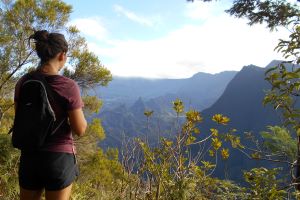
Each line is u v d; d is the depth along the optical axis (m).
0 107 10.62
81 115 2.32
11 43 11.16
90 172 11.27
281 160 2.91
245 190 3.09
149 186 4.07
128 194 4.31
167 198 3.71
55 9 11.74
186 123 4.00
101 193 4.66
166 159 3.99
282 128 2.86
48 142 2.23
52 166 2.23
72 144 2.34
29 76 2.30
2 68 11.17
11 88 11.77
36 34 2.34
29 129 2.19
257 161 3.15
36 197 2.34
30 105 2.24
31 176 2.27
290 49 2.70
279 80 2.66
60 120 2.27
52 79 2.28
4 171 4.57
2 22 11.20
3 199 4.42
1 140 4.66
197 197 3.65
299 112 2.67
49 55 2.32
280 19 7.11
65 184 2.28
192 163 3.89
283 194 2.73
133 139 4.25
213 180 3.61
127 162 4.30
